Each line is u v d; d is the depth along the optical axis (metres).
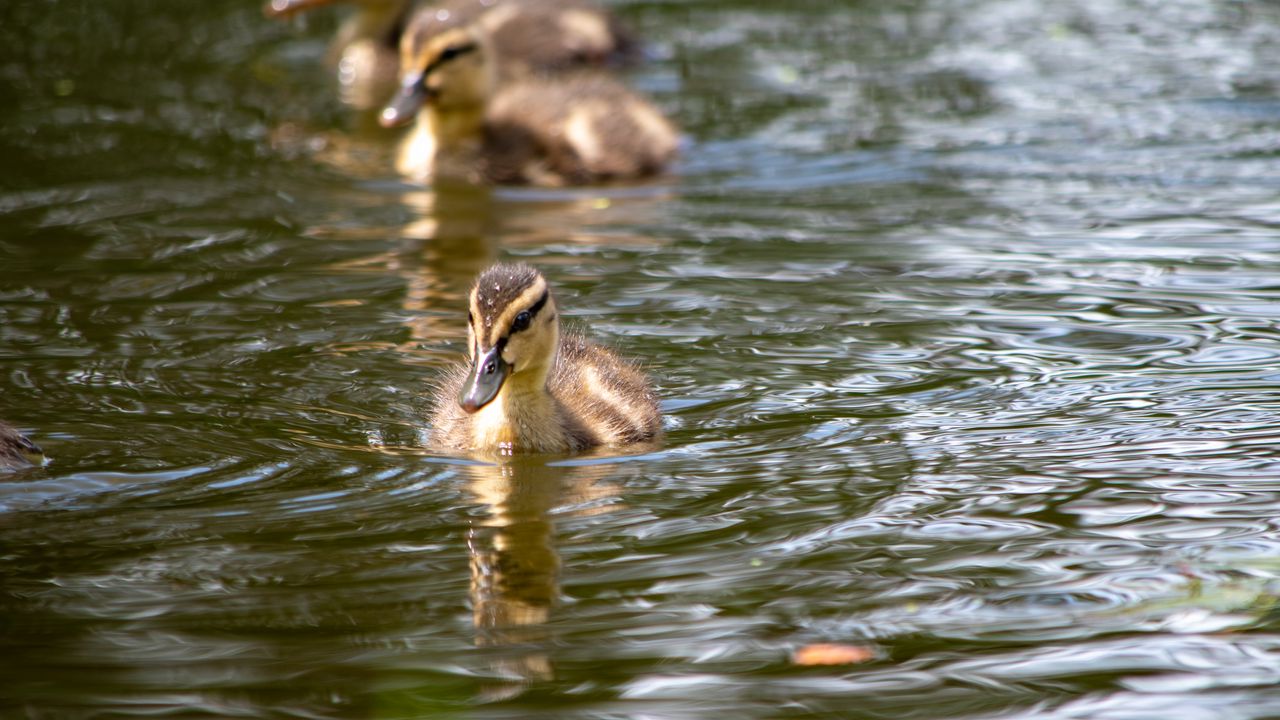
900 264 14.71
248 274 14.48
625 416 10.78
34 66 23.98
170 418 10.83
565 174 18.45
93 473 9.80
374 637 7.67
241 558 8.58
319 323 13.08
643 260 15.02
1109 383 11.41
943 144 19.62
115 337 12.57
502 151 18.94
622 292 13.96
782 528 8.98
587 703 7.07
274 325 12.99
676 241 15.74
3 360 11.93
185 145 19.84
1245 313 12.96
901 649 7.53
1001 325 12.83
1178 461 9.86
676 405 11.30
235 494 9.54
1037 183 17.72
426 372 12.01
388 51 24.33
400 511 9.31
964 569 8.38
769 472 9.91
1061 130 20.08
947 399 11.20
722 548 8.72
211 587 8.21
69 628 7.74
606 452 10.46
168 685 7.19
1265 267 14.30
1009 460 9.97
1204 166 18.25
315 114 21.81
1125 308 13.20
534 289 10.73
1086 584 8.17
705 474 9.93
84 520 9.09
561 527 9.07
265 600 8.05
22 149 19.42
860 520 9.06
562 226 16.45
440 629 7.75
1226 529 8.80
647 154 18.84
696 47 25.42
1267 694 7.06
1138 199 16.92
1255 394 11.07
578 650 7.54
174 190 17.72
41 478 9.68
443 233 16.14
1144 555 8.49
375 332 12.88
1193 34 25.28
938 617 7.85
